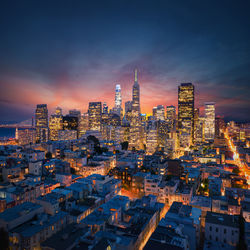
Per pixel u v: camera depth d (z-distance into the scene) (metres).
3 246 93.94
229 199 143.12
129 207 140.12
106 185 168.75
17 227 101.69
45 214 110.06
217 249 99.19
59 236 95.06
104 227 105.62
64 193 138.25
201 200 152.62
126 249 84.56
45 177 186.12
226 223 107.00
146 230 106.12
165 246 83.25
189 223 108.69
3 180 169.62
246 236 96.69
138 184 185.50
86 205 133.12
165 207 163.62
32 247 95.12
